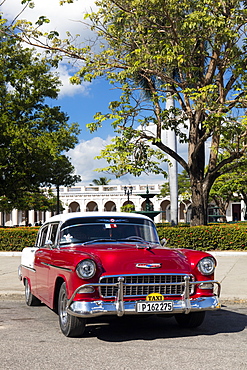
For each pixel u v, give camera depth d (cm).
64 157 2820
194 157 1825
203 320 668
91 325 670
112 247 613
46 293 680
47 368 454
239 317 745
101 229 681
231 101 1560
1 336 602
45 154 2725
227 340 572
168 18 1538
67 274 566
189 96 1564
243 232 1788
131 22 1681
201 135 1914
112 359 485
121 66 1714
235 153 1739
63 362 475
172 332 621
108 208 6744
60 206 5141
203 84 1750
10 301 946
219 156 3547
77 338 587
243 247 1789
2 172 2845
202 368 450
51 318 738
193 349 526
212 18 1439
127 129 1695
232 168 1872
